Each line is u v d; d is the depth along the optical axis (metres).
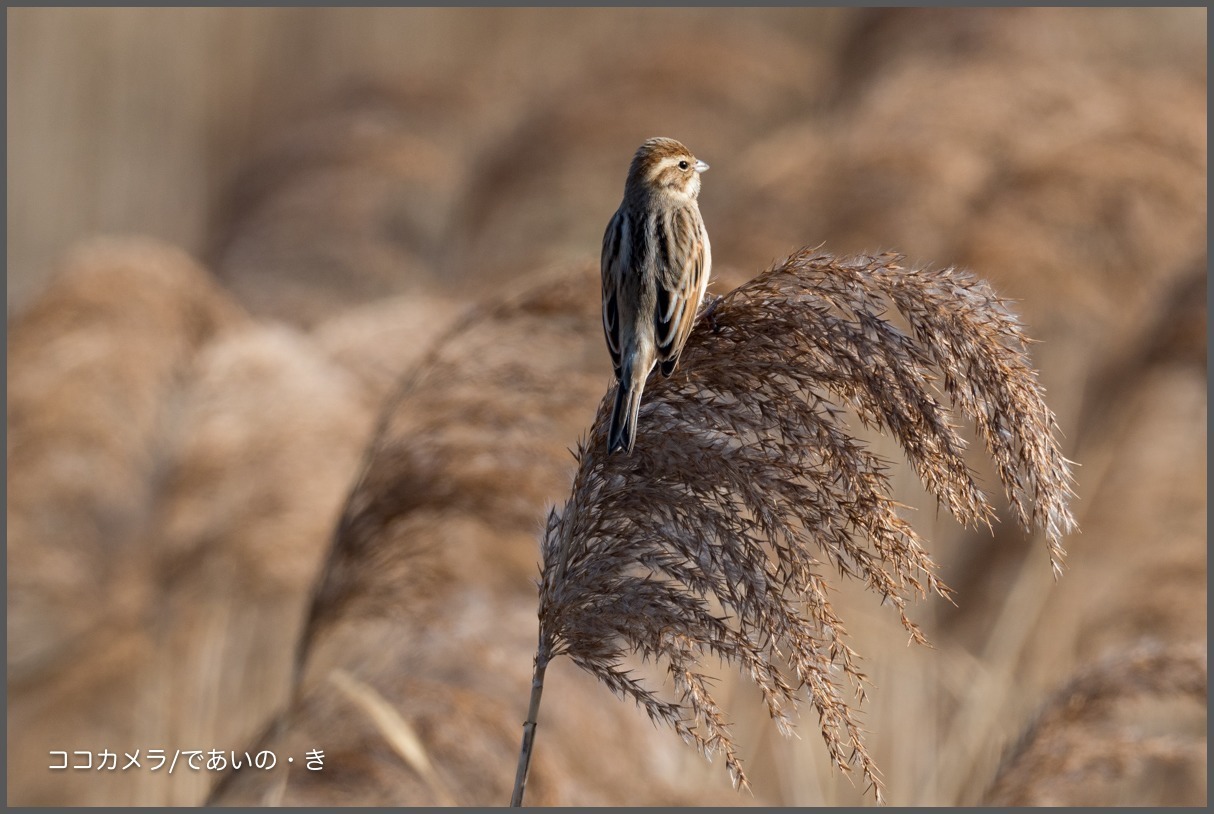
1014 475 6.91
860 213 20.92
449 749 12.82
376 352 20.06
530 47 50.28
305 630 13.37
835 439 7.39
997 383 6.97
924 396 7.17
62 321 19.69
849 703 7.45
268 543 17.58
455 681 13.34
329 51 50.22
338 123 35.50
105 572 19.22
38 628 19.14
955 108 22.95
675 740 15.38
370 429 18.78
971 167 21.56
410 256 34.41
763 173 23.48
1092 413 20.84
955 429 7.14
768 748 17.12
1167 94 22.00
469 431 13.16
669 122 30.94
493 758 12.94
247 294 33.06
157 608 18.56
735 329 7.86
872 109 25.27
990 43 27.14
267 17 49.00
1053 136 22.19
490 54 50.38
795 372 7.54
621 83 31.47
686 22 37.84
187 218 45.38
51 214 43.66
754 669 7.34
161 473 19.03
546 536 8.15
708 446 7.58
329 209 33.56
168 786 17.20
